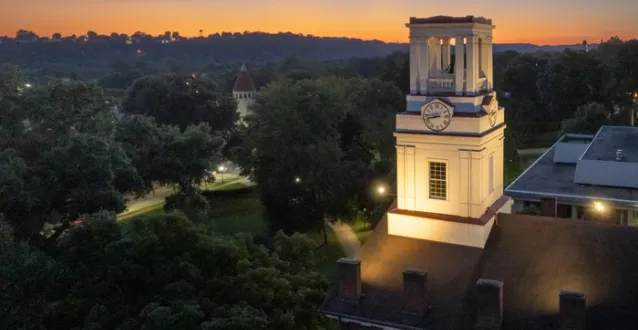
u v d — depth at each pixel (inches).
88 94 2728.8
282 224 2886.3
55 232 2436.0
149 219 1505.9
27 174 2218.3
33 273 1519.4
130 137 3198.8
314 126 2952.8
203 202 3095.5
